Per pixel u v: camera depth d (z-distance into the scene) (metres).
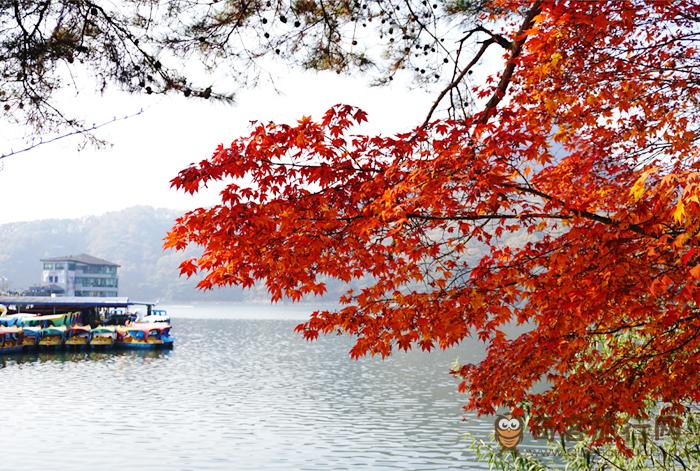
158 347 79.88
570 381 7.91
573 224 6.74
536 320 7.22
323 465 26.44
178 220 6.38
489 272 7.07
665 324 6.86
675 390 7.62
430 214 6.48
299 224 6.50
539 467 9.71
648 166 8.10
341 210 6.73
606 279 6.27
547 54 7.01
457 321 6.90
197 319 160.88
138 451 28.80
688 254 4.96
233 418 36.50
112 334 76.25
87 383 48.62
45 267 157.88
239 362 67.19
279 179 6.58
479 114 6.77
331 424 34.75
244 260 6.62
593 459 10.08
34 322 75.06
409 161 6.49
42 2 6.86
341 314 7.09
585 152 8.44
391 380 53.22
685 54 7.81
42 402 40.31
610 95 7.66
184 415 37.19
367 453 28.28
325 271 6.88
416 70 10.05
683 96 8.06
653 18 7.33
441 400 42.75
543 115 7.72
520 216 6.46
